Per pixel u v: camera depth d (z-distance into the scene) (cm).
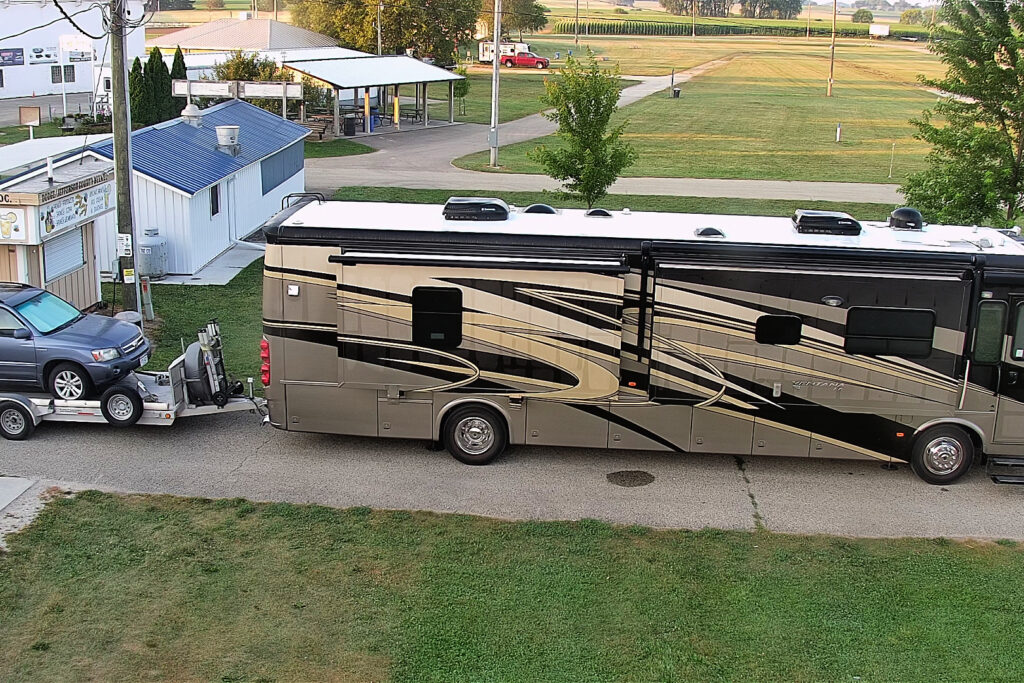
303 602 923
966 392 1189
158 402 1295
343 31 7212
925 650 869
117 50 1698
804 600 946
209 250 2373
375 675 818
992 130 2103
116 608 905
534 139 5144
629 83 8338
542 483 1210
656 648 862
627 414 1223
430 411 1240
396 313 1209
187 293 2086
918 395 1194
